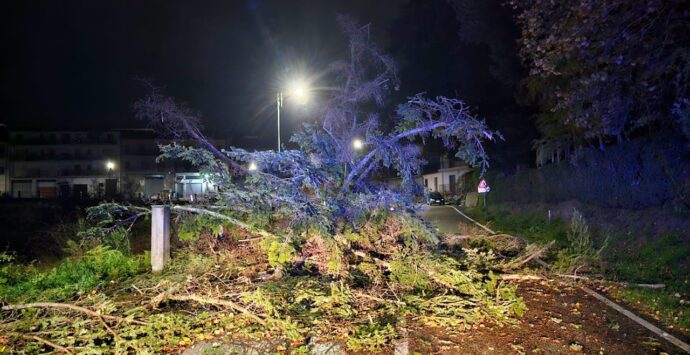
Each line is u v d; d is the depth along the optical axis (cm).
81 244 930
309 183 861
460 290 739
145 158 6925
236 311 645
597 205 1705
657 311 695
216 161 870
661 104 1167
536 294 793
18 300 681
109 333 567
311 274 848
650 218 1271
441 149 2870
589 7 861
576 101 1125
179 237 912
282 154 857
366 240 834
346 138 986
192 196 1138
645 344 564
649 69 928
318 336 574
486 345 555
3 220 2258
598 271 961
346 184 925
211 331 583
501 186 3247
